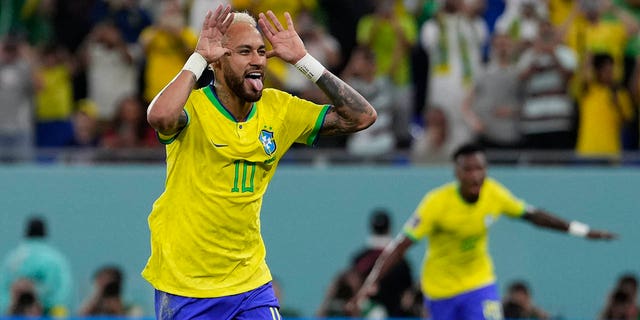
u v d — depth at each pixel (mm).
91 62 51438
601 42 49969
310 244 50562
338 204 50562
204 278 20719
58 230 50719
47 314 45500
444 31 49500
